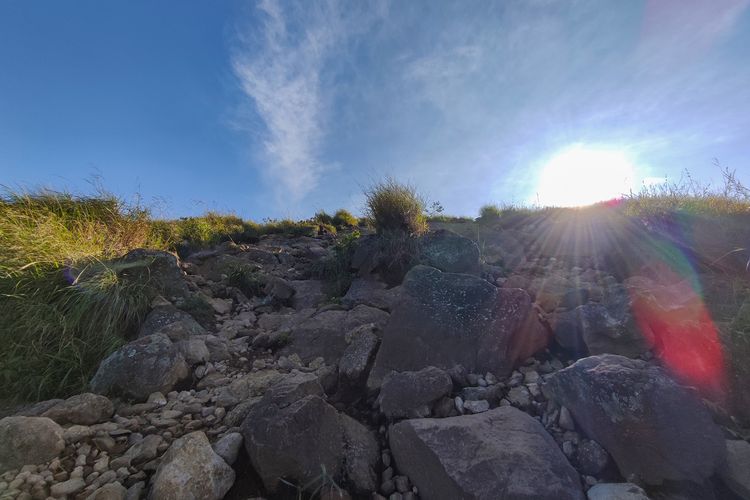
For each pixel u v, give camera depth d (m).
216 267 5.66
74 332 3.56
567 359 3.10
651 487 1.97
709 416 2.10
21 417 2.31
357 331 3.56
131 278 4.25
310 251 6.79
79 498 2.01
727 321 2.83
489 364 2.95
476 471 1.96
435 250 5.09
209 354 3.52
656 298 3.10
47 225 4.60
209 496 1.97
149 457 2.31
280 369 3.43
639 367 2.36
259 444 2.15
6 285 3.77
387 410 2.59
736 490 1.92
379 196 5.97
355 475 2.15
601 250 5.09
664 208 5.25
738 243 4.14
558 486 1.89
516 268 5.14
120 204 5.86
